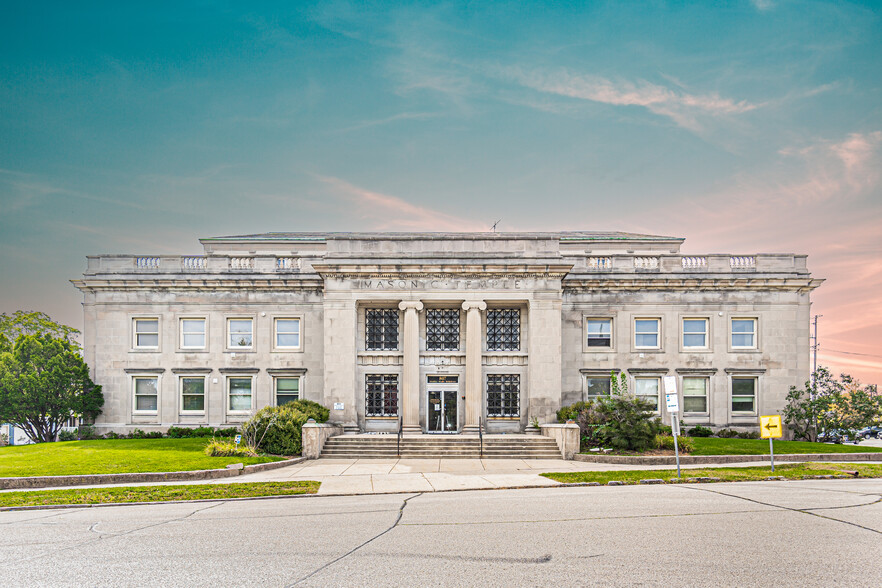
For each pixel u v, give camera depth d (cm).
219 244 4609
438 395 3628
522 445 3067
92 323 3850
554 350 3500
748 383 3850
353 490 2031
